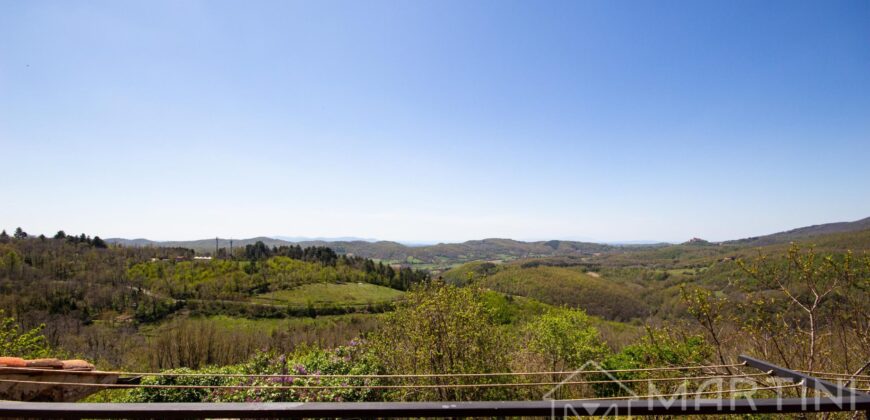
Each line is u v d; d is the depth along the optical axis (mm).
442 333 7191
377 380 7227
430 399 7051
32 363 2996
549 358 9406
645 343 7543
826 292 5211
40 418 1542
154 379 7035
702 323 6086
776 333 5613
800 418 4242
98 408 1555
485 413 1642
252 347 19953
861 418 4312
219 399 6738
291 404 1603
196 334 19766
